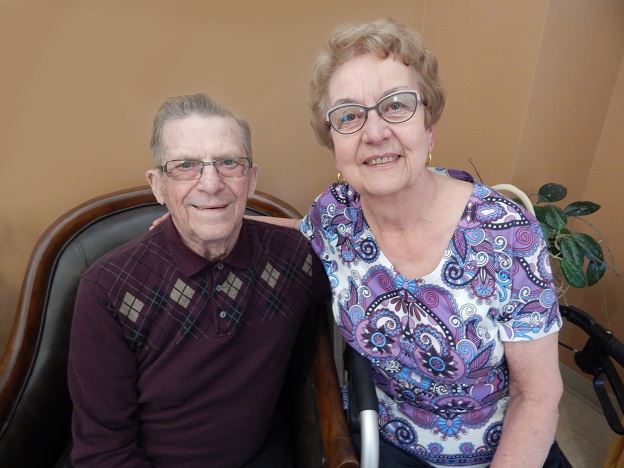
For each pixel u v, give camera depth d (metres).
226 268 0.88
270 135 1.48
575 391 1.84
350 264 0.91
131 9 1.16
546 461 0.89
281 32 1.36
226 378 0.91
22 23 1.07
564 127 1.48
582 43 1.37
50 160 1.22
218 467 0.96
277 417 1.15
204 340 0.86
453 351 0.81
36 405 1.00
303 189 1.62
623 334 1.64
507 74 1.38
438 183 0.83
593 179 1.67
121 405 0.87
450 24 1.55
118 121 1.25
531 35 1.28
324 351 0.99
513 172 1.43
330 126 0.80
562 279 1.61
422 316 0.82
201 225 0.81
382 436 0.99
